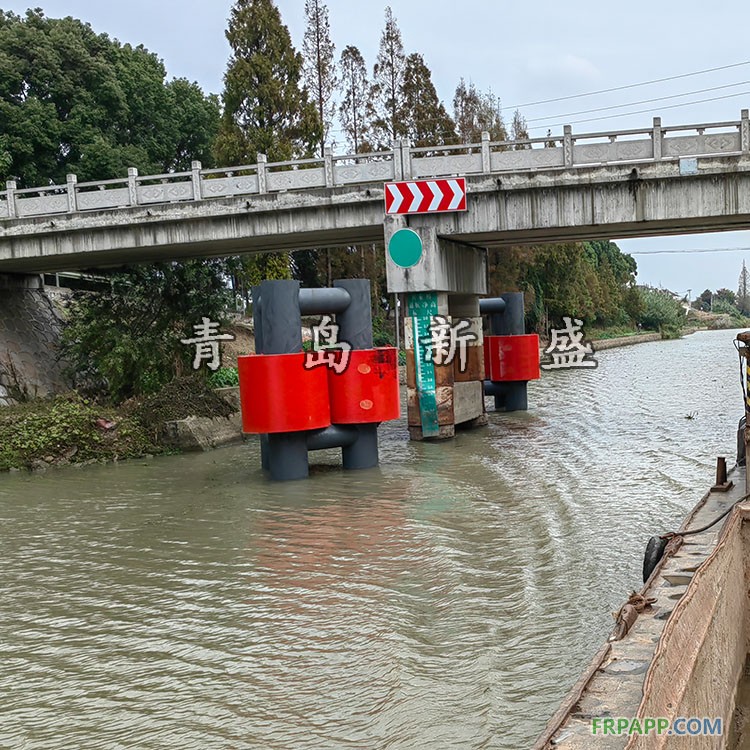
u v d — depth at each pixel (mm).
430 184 16469
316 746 4652
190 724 5004
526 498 10875
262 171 17656
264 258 27578
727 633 4602
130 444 17109
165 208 18203
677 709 3084
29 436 16594
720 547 4598
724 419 18094
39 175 29156
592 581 7273
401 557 8297
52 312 25094
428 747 4574
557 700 5047
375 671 5586
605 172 15992
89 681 5727
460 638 6082
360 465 13820
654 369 35594
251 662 5883
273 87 27500
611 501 10430
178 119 34250
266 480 13273
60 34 29891
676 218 15922
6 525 11016
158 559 8844
